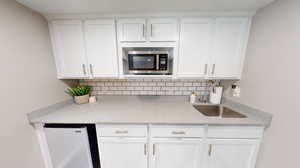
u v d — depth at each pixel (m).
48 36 1.40
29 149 1.21
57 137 1.26
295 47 0.91
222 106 1.65
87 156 1.30
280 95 1.02
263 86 1.17
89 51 1.45
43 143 1.32
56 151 1.31
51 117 1.29
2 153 1.00
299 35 0.88
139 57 1.43
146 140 1.29
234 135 1.24
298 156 0.91
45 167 1.39
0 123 0.98
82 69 1.50
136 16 1.34
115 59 1.46
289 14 0.94
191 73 1.47
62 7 1.18
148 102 1.78
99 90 1.86
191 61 1.44
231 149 1.28
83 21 1.39
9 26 1.01
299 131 0.90
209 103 1.73
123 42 1.42
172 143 1.29
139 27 1.37
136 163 1.36
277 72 1.04
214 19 1.33
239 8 1.22
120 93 1.86
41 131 1.29
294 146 0.94
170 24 1.36
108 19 1.37
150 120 1.23
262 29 1.17
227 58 1.42
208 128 1.24
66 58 1.48
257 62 1.23
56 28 1.41
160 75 1.48
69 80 1.71
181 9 1.25
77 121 1.22
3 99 0.99
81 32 1.41
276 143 1.07
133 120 1.23
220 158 1.31
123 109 1.52
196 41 1.39
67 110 1.49
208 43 1.39
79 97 1.69
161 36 1.38
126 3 1.12
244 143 1.25
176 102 1.78
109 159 1.35
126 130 1.28
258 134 1.22
